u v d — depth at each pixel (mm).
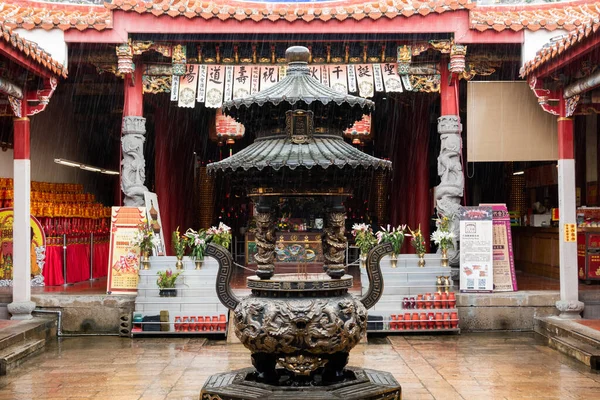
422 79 16078
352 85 15789
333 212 8070
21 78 14117
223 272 8180
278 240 19625
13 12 15500
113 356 12281
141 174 15688
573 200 14406
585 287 15969
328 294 7809
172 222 20219
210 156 25922
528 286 16047
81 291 15445
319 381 8023
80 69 18484
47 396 9555
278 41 15562
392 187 24281
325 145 8109
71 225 17453
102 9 15766
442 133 15828
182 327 14016
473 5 15047
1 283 16172
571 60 12461
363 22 15094
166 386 10078
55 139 20953
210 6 15344
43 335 13750
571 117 14516
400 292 14562
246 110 8172
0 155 17516
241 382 7867
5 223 16203
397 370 11031
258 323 7609
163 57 16062
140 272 14523
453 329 14156
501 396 9430
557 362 11602
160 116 19422
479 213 14945
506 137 15531
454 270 15500
